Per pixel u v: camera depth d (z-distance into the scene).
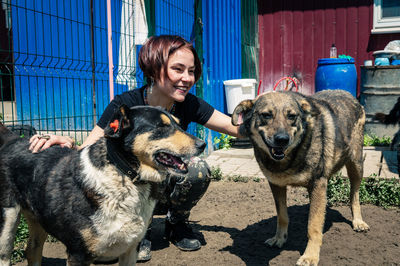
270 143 3.16
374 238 3.73
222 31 8.75
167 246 3.69
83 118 6.96
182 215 3.60
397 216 4.29
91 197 2.28
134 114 2.40
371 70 8.57
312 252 3.18
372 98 8.62
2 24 8.70
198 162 3.51
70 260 2.37
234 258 3.39
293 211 4.59
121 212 2.32
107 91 6.41
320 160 3.24
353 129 3.95
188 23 7.30
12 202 2.73
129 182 2.34
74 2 6.86
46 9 6.89
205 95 7.80
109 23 5.50
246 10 10.24
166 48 2.99
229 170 6.58
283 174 3.29
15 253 3.37
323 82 9.13
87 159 2.38
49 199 2.40
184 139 2.43
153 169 2.42
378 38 9.97
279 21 11.02
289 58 11.04
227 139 8.66
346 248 3.52
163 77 3.05
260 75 11.45
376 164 6.40
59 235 2.41
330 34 10.49
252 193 5.30
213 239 3.82
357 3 10.08
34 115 7.00
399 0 9.64
